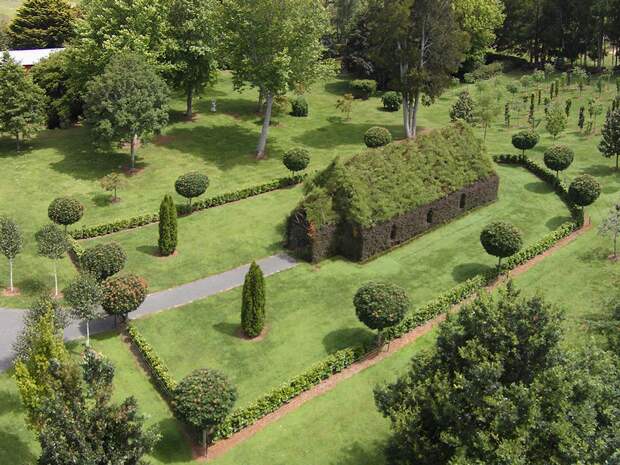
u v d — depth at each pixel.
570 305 32.25
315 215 36.00
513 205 44.09
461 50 56.47
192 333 30.42
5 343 29.45
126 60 48.03
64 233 33.66
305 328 30.78
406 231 38.75
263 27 49.84
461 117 60.56
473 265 36.38
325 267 36.25
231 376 27.45
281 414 25.47
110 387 18.30
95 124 48.19
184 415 22.53
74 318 28.25
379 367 28.14
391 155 39.25
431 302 31.75
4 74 50.91
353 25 76.06
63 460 16.77
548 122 55.19
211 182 48.44
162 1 55.53
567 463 16.20
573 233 40.06
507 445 15.83
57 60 58.41
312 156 54.59
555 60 87.00
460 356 18.98
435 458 18.19
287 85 51.47
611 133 47.81
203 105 66.06
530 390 16.97
